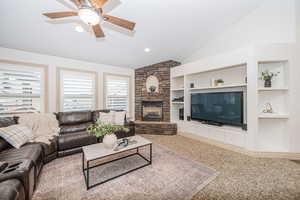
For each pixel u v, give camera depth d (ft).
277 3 7.74
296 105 7.24
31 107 9.85
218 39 10.28
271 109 8.06
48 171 6.21
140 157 7.72
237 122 8.64
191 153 8.20
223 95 9.41
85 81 12.27
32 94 9.87
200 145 9.57
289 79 7.29
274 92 8.06
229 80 9.80
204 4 7.22
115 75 14.06
